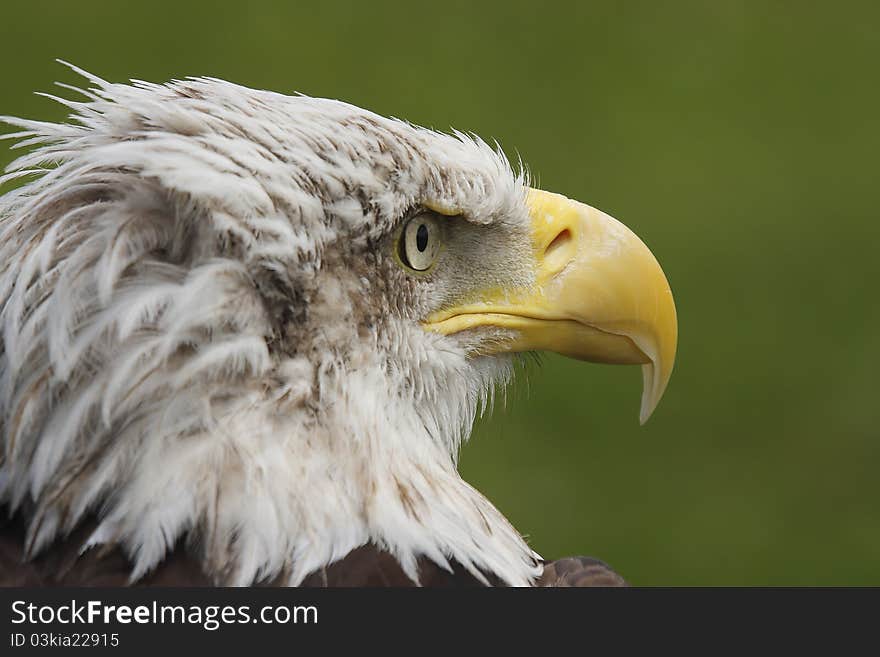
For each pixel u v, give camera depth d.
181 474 6.11
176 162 6.21
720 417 17.88
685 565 15.95
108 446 6.14
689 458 17.23
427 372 7.40
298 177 6.48
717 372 18.47
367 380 6.73
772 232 20.06
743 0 23.28
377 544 6.36
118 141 6.55
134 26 22.16
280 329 6.39
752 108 21.92
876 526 16.50
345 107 6.95
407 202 7.05
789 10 23.28
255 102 6.74
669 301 8.17
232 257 6.27
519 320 7.81
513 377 8.14
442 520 6.72
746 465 17.27
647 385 8.27
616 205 20.38
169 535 6.09
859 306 19.22
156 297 6.12
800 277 19.58
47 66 21.42
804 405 18.00
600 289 7.91
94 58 21.56
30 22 22.03
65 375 6.05
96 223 6.22
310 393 6.39
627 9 23.05
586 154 21.09
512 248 7.76
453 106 21.42
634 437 17.30
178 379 6.10
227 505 6.12
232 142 6.38
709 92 22.31
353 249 6.75
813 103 22.22
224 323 6.18
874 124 21.64
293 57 21.92
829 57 22.94
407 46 22.52
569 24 22.80
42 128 6.93
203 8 22.33
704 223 20.17
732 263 19.70
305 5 22.58
